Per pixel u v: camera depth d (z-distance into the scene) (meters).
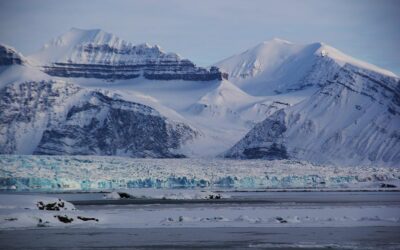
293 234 184.62
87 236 182.25
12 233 188.25
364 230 192.50
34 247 162.75
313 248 159.38
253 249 158.88
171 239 176.25
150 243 169.12
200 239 176.12
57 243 168.88
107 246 164.38
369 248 158.00
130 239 176.38
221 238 177.88
